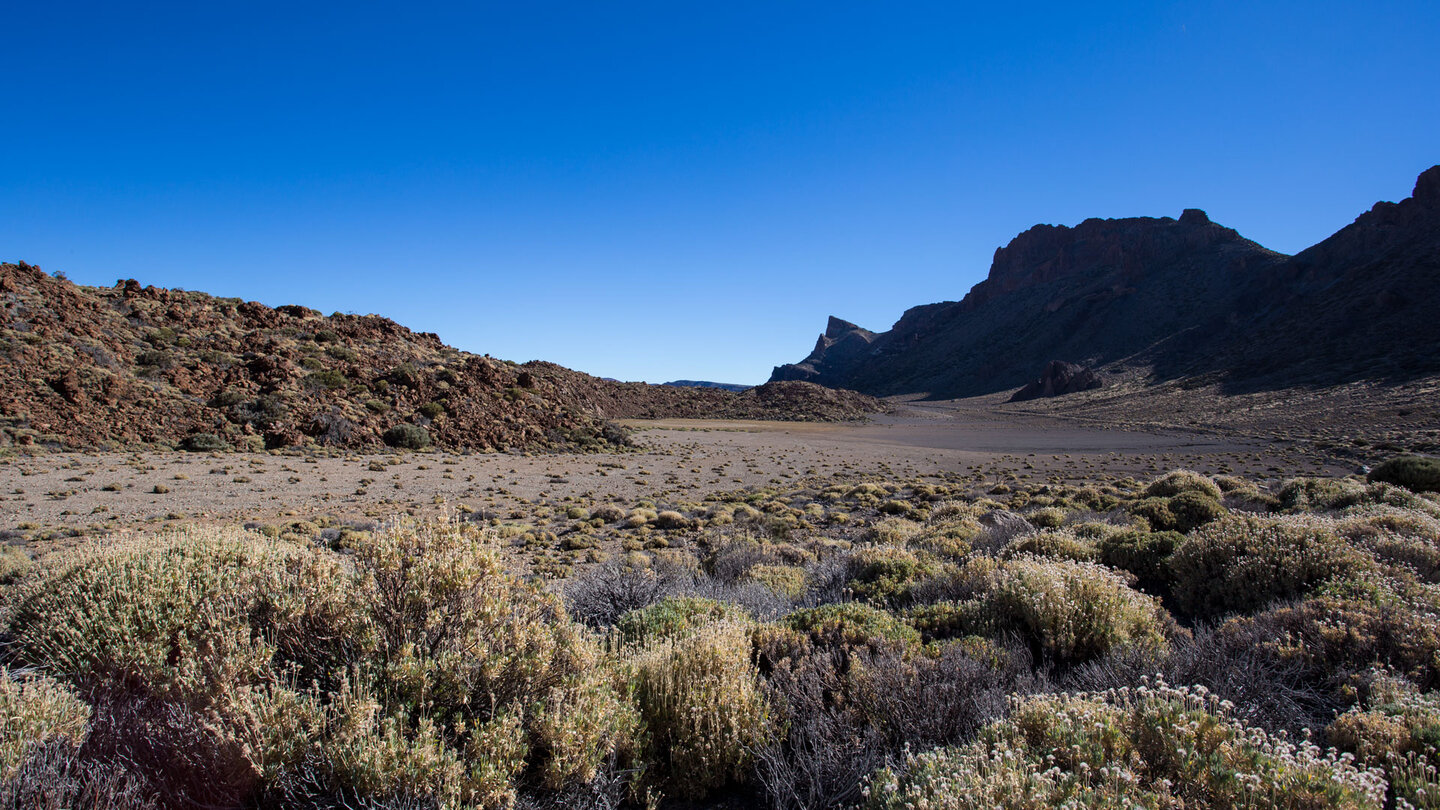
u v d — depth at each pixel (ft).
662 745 14.25
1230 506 59.88
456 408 169.58
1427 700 12.68
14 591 21.35
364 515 72.95
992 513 63.31
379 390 165.27
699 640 16.14
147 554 18.67
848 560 36.09
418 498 88.79
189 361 145.38
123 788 10.69
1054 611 19.92
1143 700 12.24
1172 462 157.99
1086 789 9.48
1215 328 504.43
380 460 125.80
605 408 413.80
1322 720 13.96
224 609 15.25
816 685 15.67
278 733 11.13
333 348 178.50
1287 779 9.43
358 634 14.42
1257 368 366.43
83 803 10.16
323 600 15.35
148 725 11.82
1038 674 16.35
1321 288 448.65
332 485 95.61
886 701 14.51
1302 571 23.30
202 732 11.36
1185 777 10.12
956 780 10.06
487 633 14.30
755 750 13.43
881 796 10.76
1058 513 53.16
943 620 22.95
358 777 10.82
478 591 14.96
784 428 348.79
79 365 126.93
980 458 184.24
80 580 17.17
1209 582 25.99
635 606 26.84
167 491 81.66
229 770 11.02
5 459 96.12
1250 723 13.12
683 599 24.22
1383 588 19.85
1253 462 150.92
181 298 185.88
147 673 14.40
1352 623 17.33
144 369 136.05
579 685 13.23
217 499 79.25
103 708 13.12
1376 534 28.81
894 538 52.47
